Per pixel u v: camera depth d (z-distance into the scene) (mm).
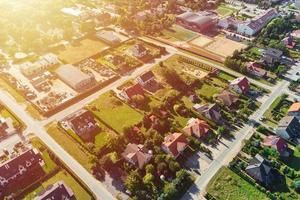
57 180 116875
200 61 188625
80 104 153375
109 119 144125
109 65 182750
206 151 129500
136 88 157750
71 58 188375
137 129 135500
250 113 150625
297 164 126125
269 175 117750
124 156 123750
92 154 126500
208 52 198000
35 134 136250
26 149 127688
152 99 157000
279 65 185250
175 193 110812
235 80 167250
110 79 169375
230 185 116438
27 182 116438
